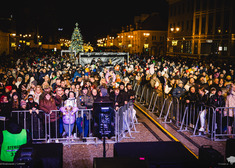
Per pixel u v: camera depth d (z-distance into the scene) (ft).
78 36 152.56
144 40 248.32
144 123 39.65
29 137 21.11
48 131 31.58
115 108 31.89
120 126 32.42
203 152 16.55
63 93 35.50
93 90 32.42
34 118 30.48
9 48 171.12
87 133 31.63
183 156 15.96
